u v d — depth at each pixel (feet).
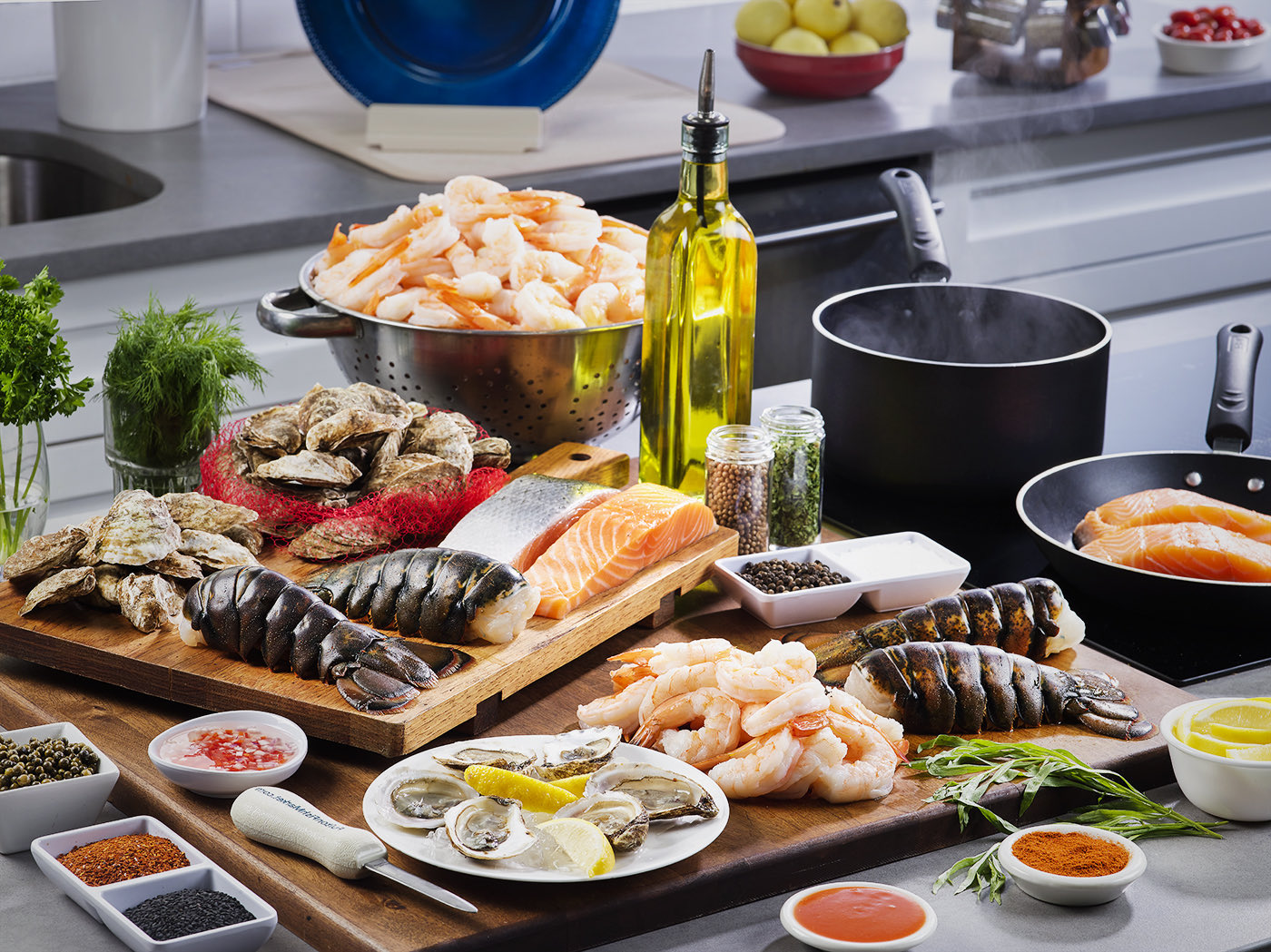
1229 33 11.33
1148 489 5.20
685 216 4.97
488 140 9.18
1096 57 10.77
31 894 3.35
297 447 4.97
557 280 5.41
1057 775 3.76
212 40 11.31
